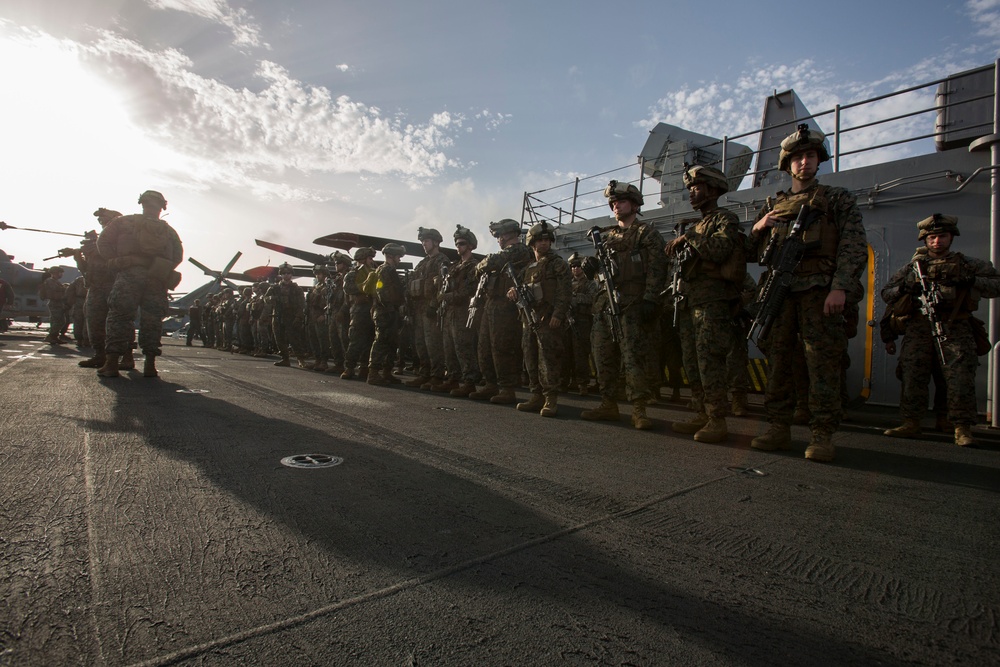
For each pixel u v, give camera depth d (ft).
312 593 4.98
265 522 6.69
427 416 15.74
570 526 7.05
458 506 7.64
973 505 8.57
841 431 16.42
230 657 3.94
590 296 25.55
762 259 12.35
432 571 5.56
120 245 20.44
